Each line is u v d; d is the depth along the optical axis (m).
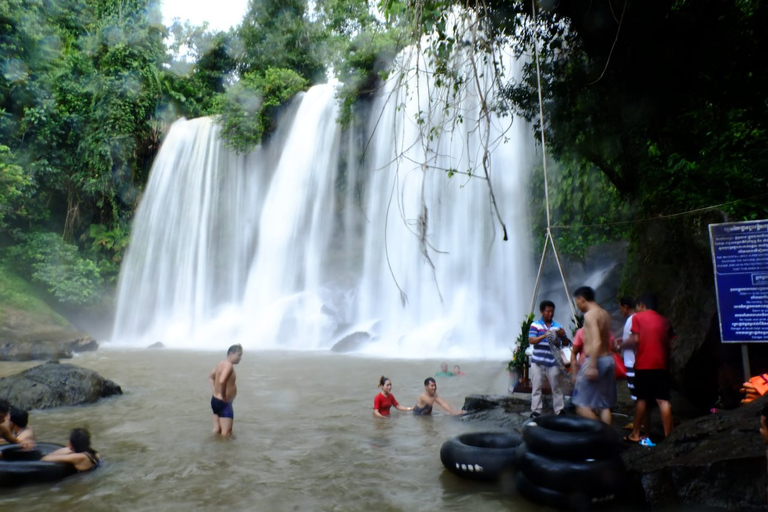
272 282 29.48
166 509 5.25
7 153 24.86
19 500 5.51
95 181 31.02
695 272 8.78
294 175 30.67
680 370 8.46
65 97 31.48
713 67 10.79
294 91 31.86
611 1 10.60
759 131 9.33
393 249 26.22
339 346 21.20
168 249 31.08
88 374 11.22
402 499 5.43
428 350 20.64
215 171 31.31
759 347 7.98
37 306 24.48
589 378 6.26
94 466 6.54
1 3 27.50
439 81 10.01
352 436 8.01
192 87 37.66
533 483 5.29
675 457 5.19
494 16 11.46
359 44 27.98
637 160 12.59
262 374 14.73
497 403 9.27
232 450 7.32
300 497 5.52
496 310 22.55
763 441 4.88
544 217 20.08
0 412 6.92
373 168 27.84
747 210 8.06
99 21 34.50
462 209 24.31
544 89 12.88
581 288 6.70
